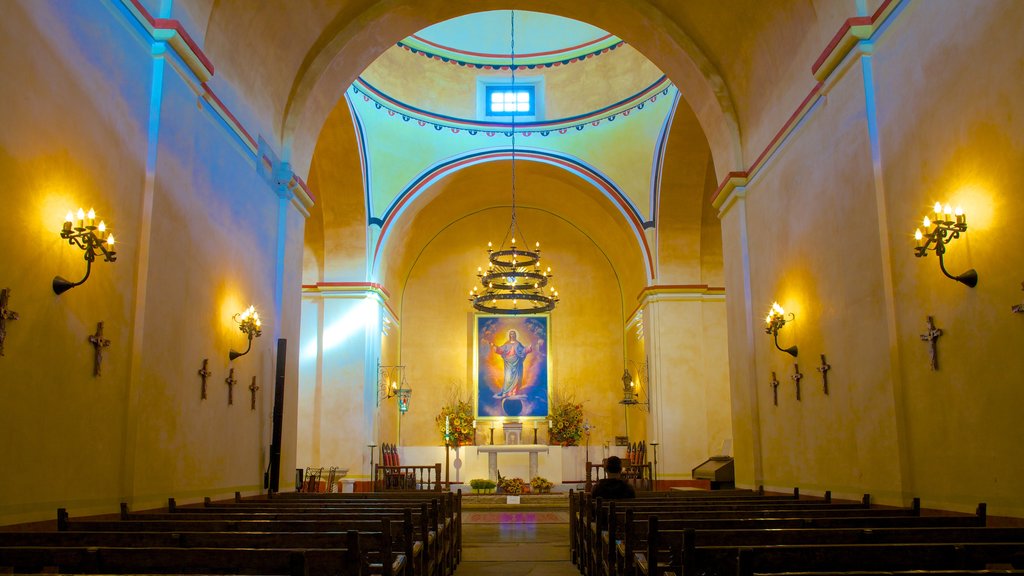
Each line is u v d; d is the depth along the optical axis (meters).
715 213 18.41
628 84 18.48
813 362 8.55
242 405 8.94
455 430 21.58
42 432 5.17
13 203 4.91
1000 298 5.38
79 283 5.36
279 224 10.32
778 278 9.67
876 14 7.12
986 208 5.53
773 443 9.85
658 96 17.92
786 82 9.41
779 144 9.59
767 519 4.95
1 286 4.79
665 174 17.48
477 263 23.42
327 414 17.25
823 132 8.22
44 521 5.12
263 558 3.31
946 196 6.02
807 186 8.70
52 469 5.28
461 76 18.95
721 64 10.99
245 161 9.12
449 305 23.19
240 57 8.82
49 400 5.26
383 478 16.88
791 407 9.23
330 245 17.91
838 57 7.59
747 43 10.10
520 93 19.41
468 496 17.72
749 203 10.81
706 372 18.22
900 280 6.72
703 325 18.34
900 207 6.72
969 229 5.73
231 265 8.62
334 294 17.73
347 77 11.31
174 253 7.07
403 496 8.62
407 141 18.50
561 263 23.52
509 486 18.67
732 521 4.93
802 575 3.04
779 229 9.64
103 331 5.95
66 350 5.47
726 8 10.01
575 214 22.70
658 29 11.13
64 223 5.32
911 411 6.56
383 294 18.61
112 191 6.11
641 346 20.19
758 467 10.27
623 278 22.92
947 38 5.98
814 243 8.52
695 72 11.27
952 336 5.96
